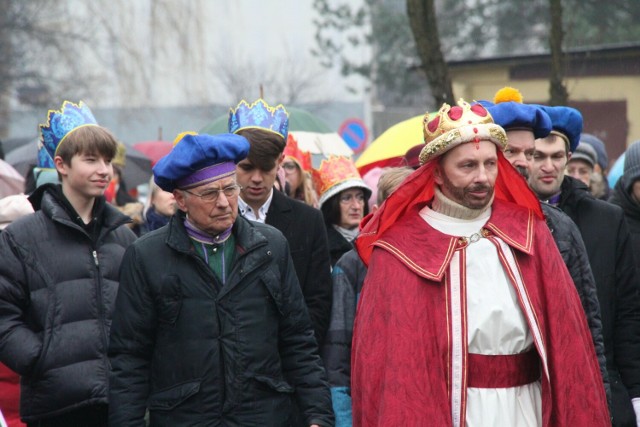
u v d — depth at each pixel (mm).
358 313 6430
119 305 6938
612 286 7777
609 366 7812
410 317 6152
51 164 10297
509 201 6613
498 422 6121
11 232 7914
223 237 6957
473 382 6168
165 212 10906
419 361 6105
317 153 13617
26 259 7824
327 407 7078
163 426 6754
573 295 6359
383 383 6141
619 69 20641
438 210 6410
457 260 6246
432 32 14664
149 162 19125
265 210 8398
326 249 8383
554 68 15898
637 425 7738
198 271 6832
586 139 12953
